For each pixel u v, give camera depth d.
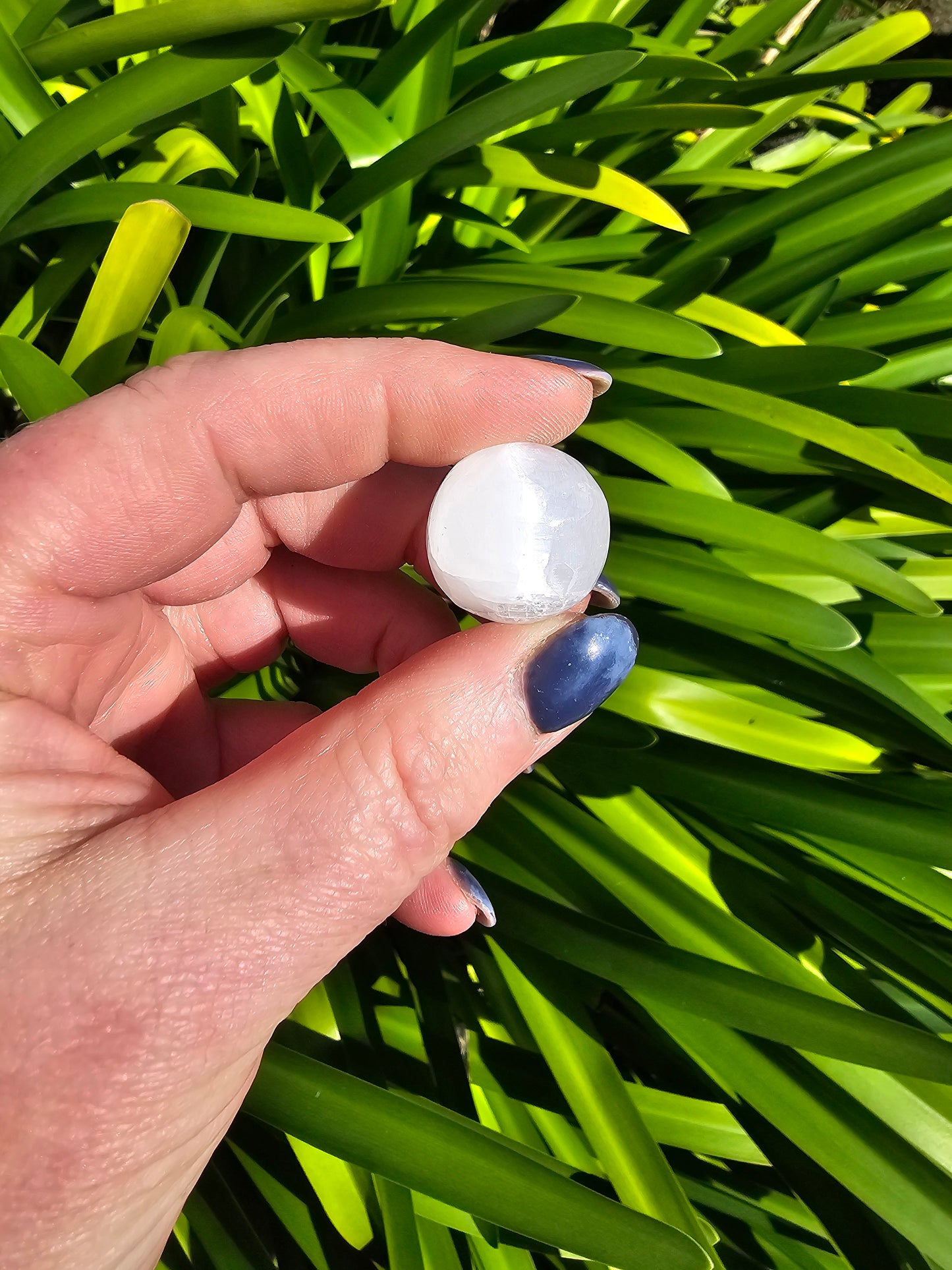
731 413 0.19
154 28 0.15
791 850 0.19
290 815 0.11
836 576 0.17
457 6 0.17
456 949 0.20
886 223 0.19
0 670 0.12
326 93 0.17
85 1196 0.10
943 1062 0.13
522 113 0.16
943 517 0.19
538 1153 0.15
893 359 0.21
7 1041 0.10
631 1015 0.20
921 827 0.16
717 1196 0.18
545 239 0.23
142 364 0.19
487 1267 0.17
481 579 0.12
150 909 0.11
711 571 0.17
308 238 0.15
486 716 0.12
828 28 0.26
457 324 0.16
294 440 0.13
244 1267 0.15
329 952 0.11
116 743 0.16
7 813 0.11
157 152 0.17
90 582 0.12
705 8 0.24
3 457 0.12
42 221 0.16
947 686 0.20
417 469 0.16
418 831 0.11
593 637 0.12
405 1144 0.13
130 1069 0.10
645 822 0.18
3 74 0.15
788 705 0.20
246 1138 0.17
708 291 0.21
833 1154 0.14
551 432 0.14
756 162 0.29
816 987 0.16
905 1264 0.15
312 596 0.17
